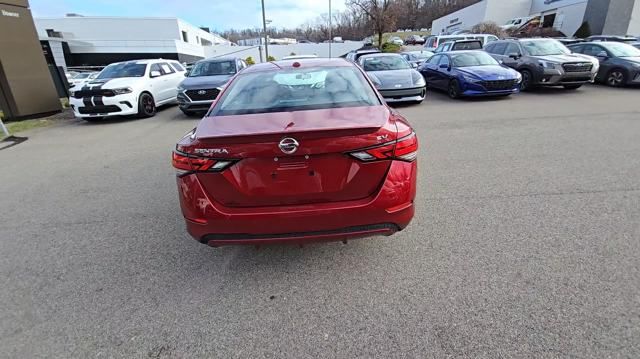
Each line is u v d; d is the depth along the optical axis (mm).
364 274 2498
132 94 8922
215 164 2105
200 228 2207
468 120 7227
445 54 10914
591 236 2801
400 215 2250
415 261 2605
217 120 2416
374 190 2180
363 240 2906
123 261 2777
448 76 10125
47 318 2203
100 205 3855
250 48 48094
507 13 36688
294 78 2992
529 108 8141
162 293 2393
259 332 2041
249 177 2111
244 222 2143
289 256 2750
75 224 3432
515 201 3475
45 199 4090
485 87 9086
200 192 2164
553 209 3275
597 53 11469
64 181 4676
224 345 1963
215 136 2045
